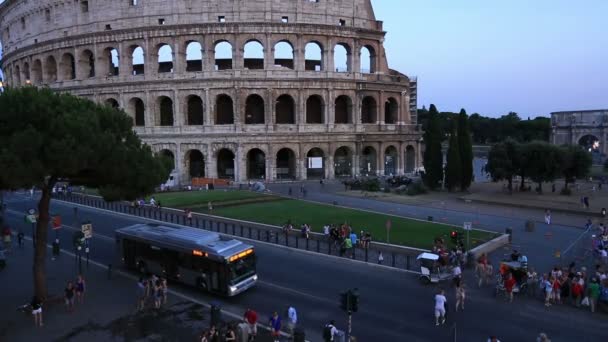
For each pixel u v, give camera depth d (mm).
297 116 95812
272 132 94125
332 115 97750
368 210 63750
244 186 89188
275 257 42750
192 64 105000
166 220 57281
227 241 34750
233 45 93312
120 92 97125
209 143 94062
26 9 111062
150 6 95188
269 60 94062
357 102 100125
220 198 71062
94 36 98125
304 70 95938
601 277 32312
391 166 107562
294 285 35438
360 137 99562
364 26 102750
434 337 26734
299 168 96562
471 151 86375
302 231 49062
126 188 32594
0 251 39781
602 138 143625
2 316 29625
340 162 102250
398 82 105375
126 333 27203
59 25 103500
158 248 36469
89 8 99562
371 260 41562
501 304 31984
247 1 93688
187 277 34562
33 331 27391
